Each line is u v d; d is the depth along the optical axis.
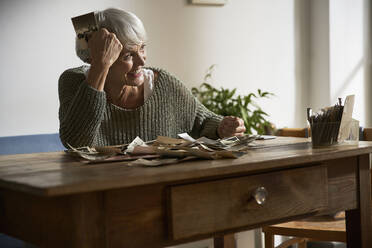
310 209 1.37
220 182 1.19
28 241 1.14
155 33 3.66
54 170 1.20
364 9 4.59
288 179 1.32
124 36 1.80
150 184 1.11
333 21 4.36
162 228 1.13
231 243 1.76
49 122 3.23
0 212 1.22
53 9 3.22
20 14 3.11
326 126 1.50
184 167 1.16
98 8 3.39
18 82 3.11
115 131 2.02
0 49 3.05
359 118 4.59
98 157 1.39
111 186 0.99
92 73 1.67
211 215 1.18
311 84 4.51
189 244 2.32
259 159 1.26
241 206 1.23
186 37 3.82
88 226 1.02
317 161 1.42
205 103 3.77
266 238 2.35
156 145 1.48
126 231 1.08
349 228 1.60
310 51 4.50
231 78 4.04
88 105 1.67
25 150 2.83
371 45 4.65
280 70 4.32
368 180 1.57
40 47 3.18
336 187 1.48
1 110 3.06
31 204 1.11
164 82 2.14
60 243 1.04
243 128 1.92
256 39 4.16
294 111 4.42
